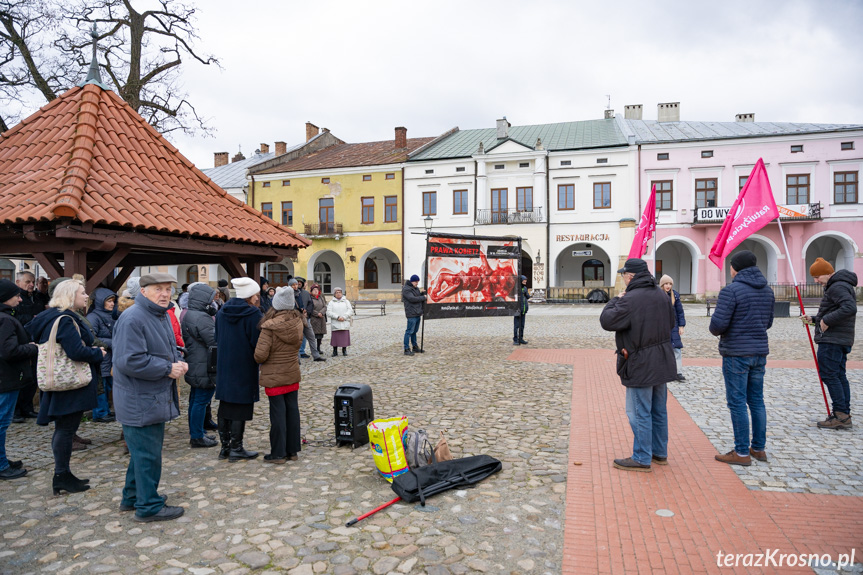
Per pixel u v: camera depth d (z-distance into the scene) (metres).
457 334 17.73
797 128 34.53
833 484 4.50
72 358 4.53
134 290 6.64
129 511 4.26
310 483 4.83
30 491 4.72
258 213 10.66
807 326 6.36
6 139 9.07
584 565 3.32
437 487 4.48
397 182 38.88
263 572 3.32
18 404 7.33
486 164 37.19
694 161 33.94
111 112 9.58
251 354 5.44
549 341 15.45
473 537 3.73
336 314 12.77
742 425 4.98
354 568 3.35
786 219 32.22
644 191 34.69
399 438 4.90
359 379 9.78
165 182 9.30
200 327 5.85
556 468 5.05
